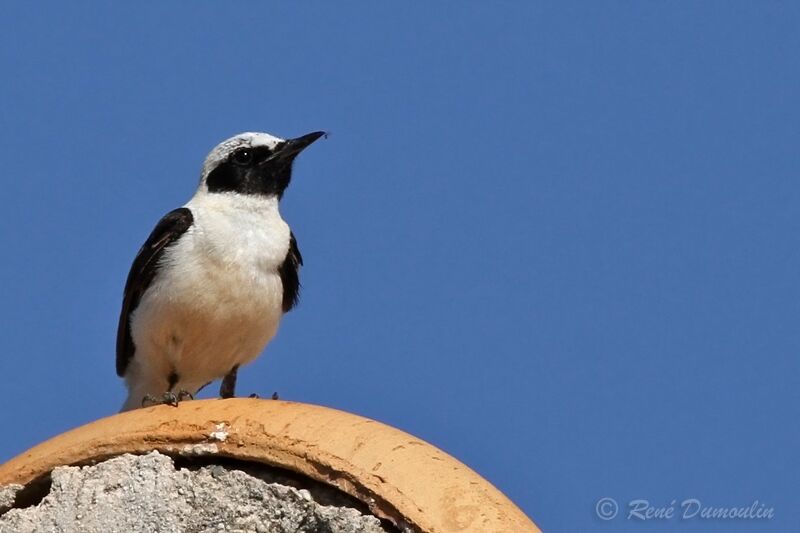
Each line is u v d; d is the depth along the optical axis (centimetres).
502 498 1012
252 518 992
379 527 968
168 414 1050
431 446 1030
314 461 991
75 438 1055
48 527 1016
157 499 1011
